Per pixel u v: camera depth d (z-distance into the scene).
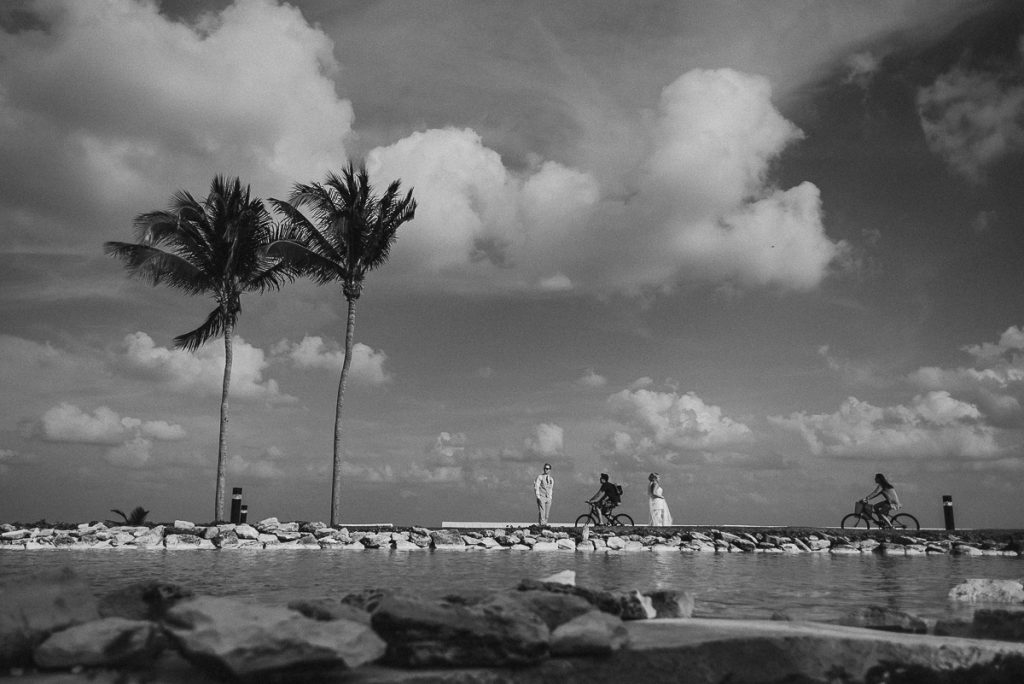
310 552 18.28
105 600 4.91
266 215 27.09
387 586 8.57
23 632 3.91
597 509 26.34
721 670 4.25
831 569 13.55
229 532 20.55
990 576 11.88
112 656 3.81
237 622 3.69
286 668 3.55
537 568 12.67
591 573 11.75
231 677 3.51
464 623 4.04
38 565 12.16
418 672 3.79
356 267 27.52
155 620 4.72
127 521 24.16
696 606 7.22
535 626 4.16
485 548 21.22
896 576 11.78
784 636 4.52
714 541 22.16
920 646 4.55
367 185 27.70
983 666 4.54
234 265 26.33
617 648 4.21
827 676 4.32
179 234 25.69
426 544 21.08
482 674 3.82
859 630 5.07
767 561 16.33
